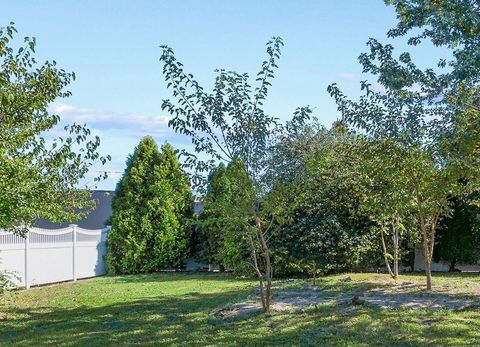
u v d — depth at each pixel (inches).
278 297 448.5
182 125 366.3
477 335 301.7
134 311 427.8
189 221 482.0
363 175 483.2
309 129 593.6
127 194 779.4
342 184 629.3
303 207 645.9
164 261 781.3
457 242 697.6
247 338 317.1
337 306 390.3
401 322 334.0
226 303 442.3
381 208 466.6
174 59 360.8
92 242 749.9
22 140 348.2
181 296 507.5
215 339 318.3
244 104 365.7
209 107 364.2
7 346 320.2
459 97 337.7
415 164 418.0
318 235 638.5
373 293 450.3
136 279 692.1
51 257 655.8
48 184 369.4
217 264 797.2
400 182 440.5
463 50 316.5
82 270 720.3
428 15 324.5
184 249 793.6
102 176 534.6
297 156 397.7
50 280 653.3
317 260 641.6
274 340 309.9
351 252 639.8
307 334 318.3
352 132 428.1
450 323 328.5
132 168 783.1
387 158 426.0
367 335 309.4
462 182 497.0
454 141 335.9
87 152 382.6
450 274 654.5
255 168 368.5
